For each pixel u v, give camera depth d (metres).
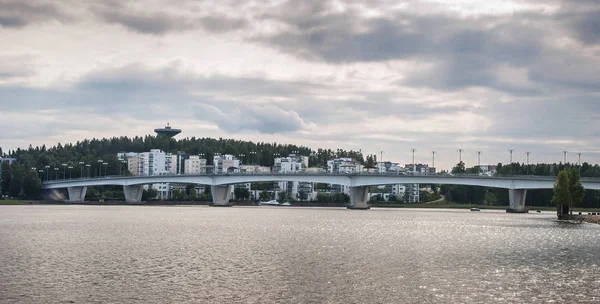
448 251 105.00
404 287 69.31
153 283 70.25
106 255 94.00
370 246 112.38
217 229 151.62
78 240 118.12
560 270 82.69
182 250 101.56
